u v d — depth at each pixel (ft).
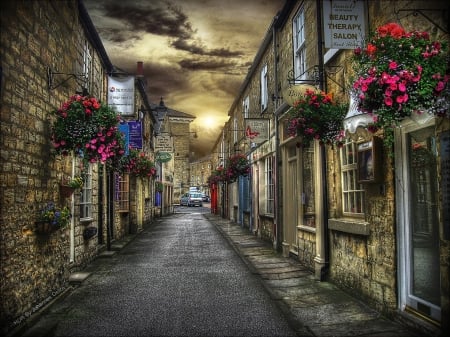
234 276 25.76
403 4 15.14
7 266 15.14
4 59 15.11
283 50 34.88
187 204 159.94
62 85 22.36
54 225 18.67
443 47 12.11
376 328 15.39
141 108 57.41
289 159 32.99
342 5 17.83
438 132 13.15
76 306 19.25
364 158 18.10
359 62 13.26
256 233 47.70
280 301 19.70
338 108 19.04
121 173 46.16
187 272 27.12
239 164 54.44
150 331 15.76
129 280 24.85
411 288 15.64
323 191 23.84
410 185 15.69
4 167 15.07
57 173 21.44
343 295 20.42
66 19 23.15
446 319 12.78
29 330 15.72
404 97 11.53
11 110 15.75
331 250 23.20
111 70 40.24
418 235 15.21
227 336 15.19
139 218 59.06
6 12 15.26
